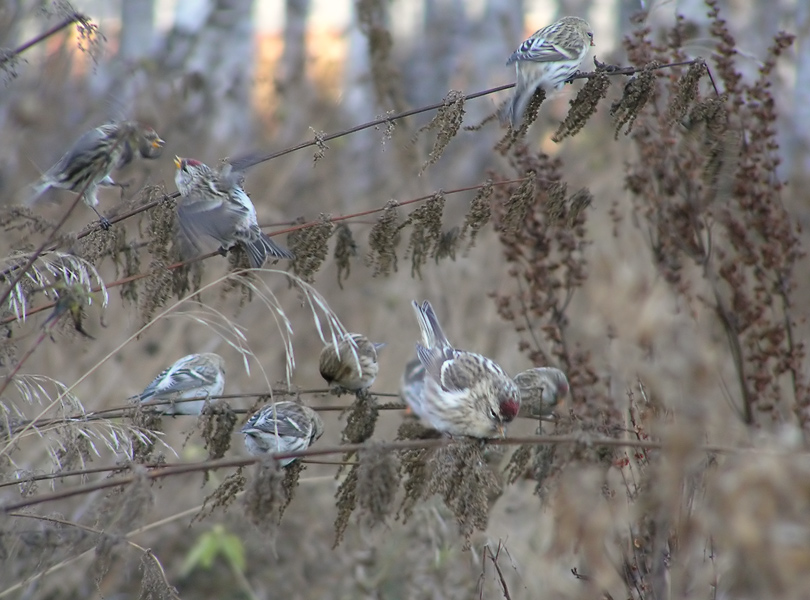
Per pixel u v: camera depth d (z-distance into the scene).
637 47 11.45
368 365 8.84
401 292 15.96
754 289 11.23
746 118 11.35
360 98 22.67
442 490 6.98
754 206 11.20
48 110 17.36
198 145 19.95
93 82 19.27
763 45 22.70
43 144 16.52
